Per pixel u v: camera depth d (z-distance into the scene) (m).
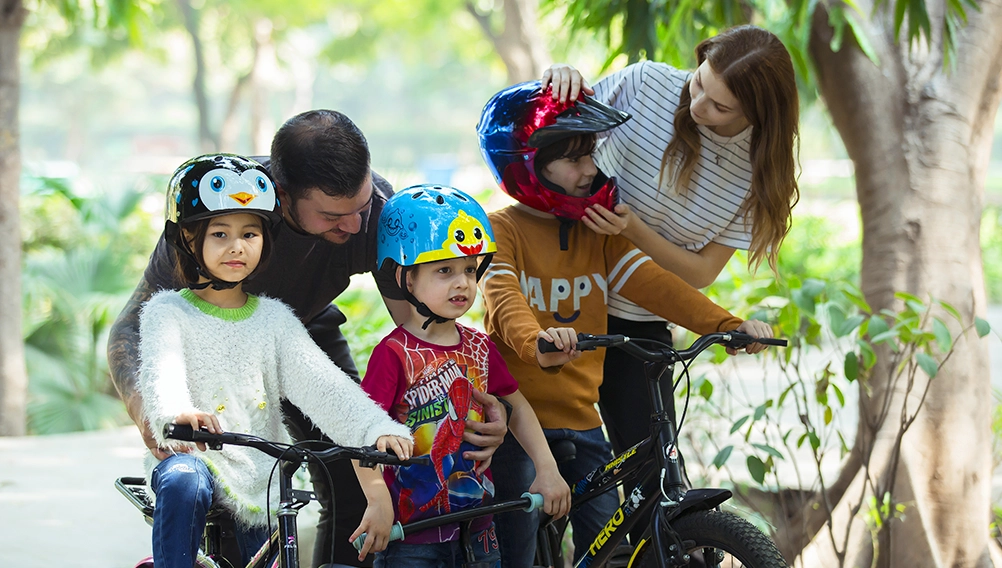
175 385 2.71
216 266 2.88
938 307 4.46
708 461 6.05
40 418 9.85
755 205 3.61
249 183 2.87
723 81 3.35
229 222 2.87
